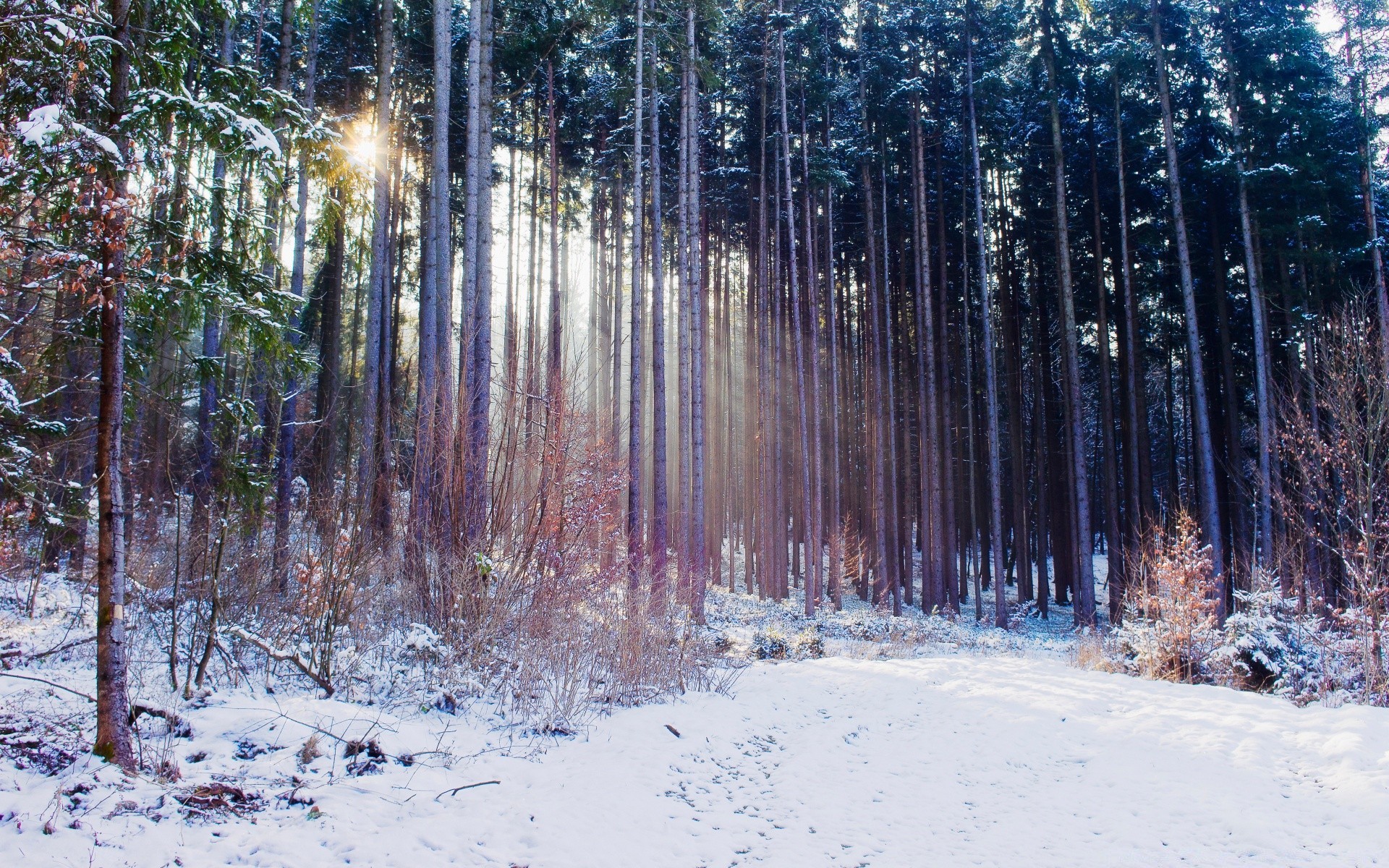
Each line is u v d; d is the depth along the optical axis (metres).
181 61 5.59
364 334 29.58
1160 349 27.08
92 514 8.06
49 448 7.84
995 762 6.74
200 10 6.27
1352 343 13.85
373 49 21.36
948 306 29.58
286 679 7.28
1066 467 28.55
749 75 25.08
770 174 27.84
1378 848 4.73
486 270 13.85
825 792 6.04
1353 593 11.09
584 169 28.05
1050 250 27.16
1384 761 5.93
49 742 4.89
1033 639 20.33
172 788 4.59
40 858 3.61
